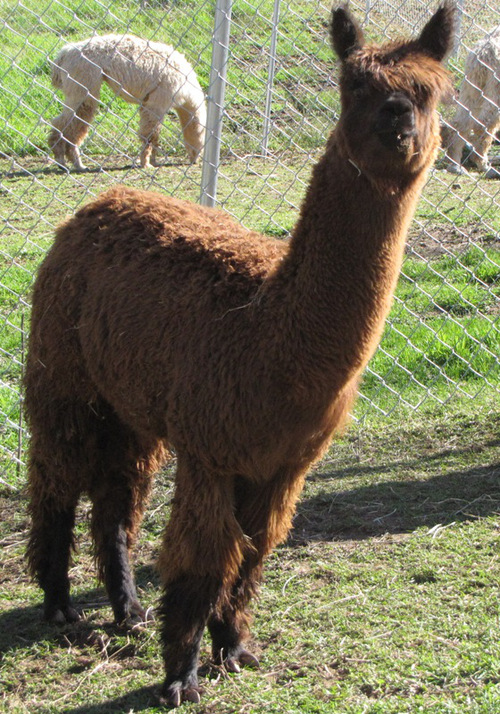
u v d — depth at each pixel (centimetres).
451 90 310
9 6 834
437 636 325
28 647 358
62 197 984
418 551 396
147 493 388
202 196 491
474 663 302
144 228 358
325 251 294
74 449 370
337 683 303
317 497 463
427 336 655
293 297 297
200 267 329
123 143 1248
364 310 295
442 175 1084
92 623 378
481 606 344
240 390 300
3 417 550
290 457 313
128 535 383
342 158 292
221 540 309
